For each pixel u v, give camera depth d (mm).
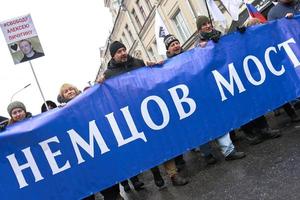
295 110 6203
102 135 4590
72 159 4484
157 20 9984
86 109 4586
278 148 4797
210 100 4945
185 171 5516
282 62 5277
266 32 5301
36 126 4445
